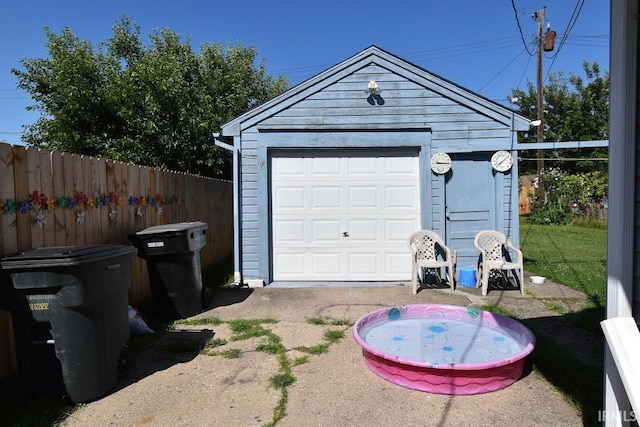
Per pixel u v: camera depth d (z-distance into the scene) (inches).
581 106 950.4
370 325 171.5
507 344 155.2
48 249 119.1
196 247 198.4
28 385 114.7
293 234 272.5
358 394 121.7
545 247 421.4
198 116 406.9
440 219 261.9
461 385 120.7
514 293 238.8
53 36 378.3
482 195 264.8
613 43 90.4
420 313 186.4
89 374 116.4
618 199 89.4
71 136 353.4
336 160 270.5
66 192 155.6
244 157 267.1
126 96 353.4
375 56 262.4
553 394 121.1
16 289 109.9
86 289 113.7
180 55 535.5
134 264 209.0
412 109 262.4
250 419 108.9
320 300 228.4
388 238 270.7
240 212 267.4
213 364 143.5
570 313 197.3
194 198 298.4
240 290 253.0
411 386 124.8
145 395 121.8
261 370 138.6
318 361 145.3
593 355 148.6
